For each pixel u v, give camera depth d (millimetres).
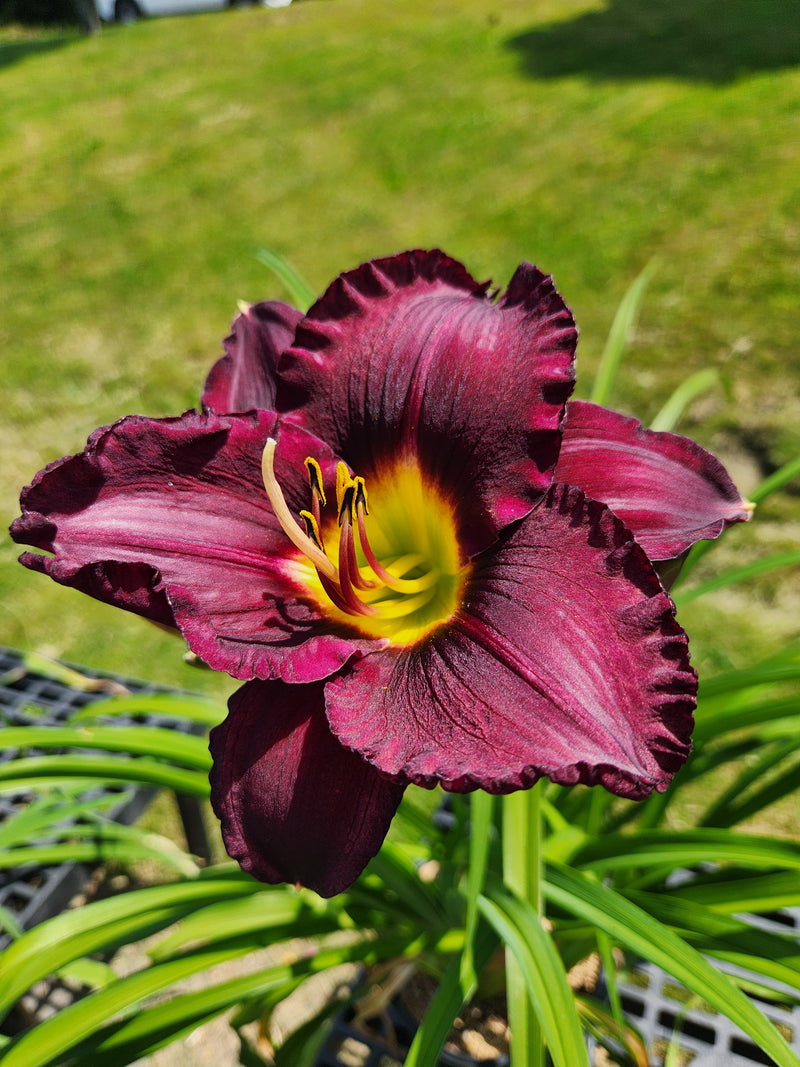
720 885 184
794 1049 200
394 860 185
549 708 120
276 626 148
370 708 137
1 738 182
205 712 210
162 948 177
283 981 177
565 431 155
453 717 128
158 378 591
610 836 184
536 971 144
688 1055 222
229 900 183
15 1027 254
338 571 154
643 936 147
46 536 135
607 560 128
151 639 414
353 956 177
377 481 166
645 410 484
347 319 166
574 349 143
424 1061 146
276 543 157
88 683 271
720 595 395
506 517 144
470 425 152
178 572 143
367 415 163
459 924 187
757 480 439
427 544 167
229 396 175
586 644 123
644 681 116
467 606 144
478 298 164
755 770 203
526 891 161
